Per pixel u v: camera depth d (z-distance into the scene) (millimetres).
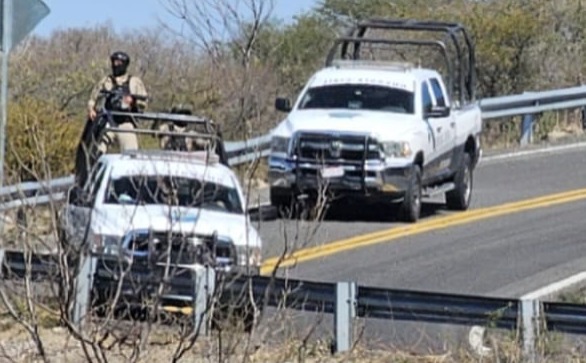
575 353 37344
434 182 69062
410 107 68188
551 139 102500
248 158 59656
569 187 80250
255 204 62562
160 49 81438
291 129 65562
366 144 65062
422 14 117750
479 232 64750
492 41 112625
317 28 111125
